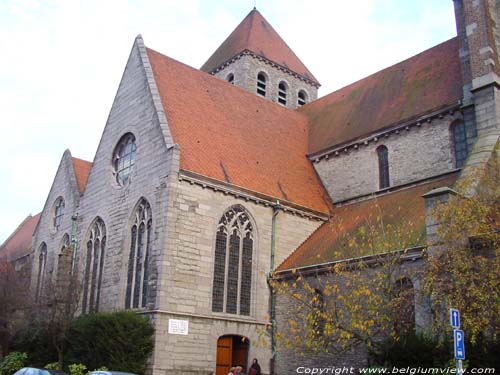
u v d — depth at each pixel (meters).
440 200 22.16
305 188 35.62
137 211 30.73
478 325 17.48
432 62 36.31
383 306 21.16
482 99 29.06
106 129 35.56
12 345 34.88
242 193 30.72
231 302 29.42
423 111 32.69
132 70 34.53
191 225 28.36
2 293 36.06
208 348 27.58
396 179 33.25
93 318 27.33
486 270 18.27
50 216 41.28
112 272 31.17
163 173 28.78
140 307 28.41
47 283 34.19
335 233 31.41
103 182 34.41
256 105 39.47
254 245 31.06
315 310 21.73
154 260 27.42
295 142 39.56
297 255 31.69
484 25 30.23
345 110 40.38
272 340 29.94
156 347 25.77
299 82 55.22
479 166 24.12
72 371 26.12
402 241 24.67
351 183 35.72
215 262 29.19
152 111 31.30
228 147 33.09
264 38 54.34
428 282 19.92
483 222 19.38
